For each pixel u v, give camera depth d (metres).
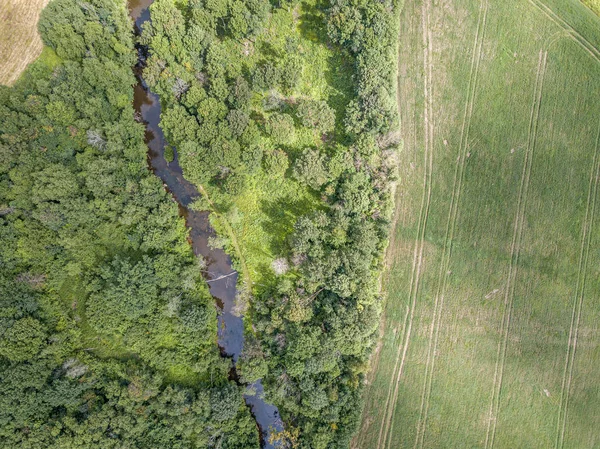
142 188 53.97
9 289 49.44
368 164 54.91
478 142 58.41
